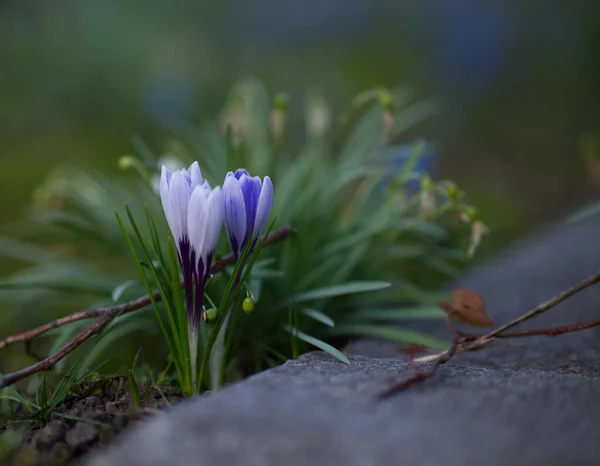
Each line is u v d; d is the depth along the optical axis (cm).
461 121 174
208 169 70
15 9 191
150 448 37
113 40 189
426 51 213
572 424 38
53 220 67
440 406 40
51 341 67
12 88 165
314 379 42
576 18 223
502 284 75
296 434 37
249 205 46
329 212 69
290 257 62
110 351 62
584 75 205
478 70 196
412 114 167
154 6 218
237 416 38
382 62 206
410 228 67
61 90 166
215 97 162
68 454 42
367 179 78
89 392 49
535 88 198
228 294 47
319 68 200
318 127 76
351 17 235
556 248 89
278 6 234
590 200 123
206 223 44
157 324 60
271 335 61
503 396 41
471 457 36
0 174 120
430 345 58
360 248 66
